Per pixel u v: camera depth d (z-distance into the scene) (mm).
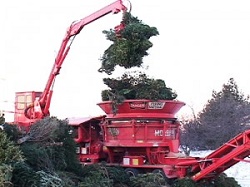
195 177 11695
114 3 13523
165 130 13016
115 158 13930
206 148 34812
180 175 12070
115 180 11477
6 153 8320
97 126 14664
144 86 13023
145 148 13086
